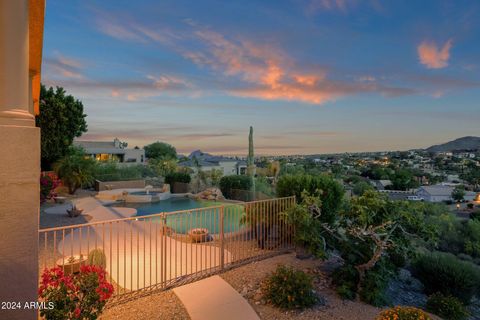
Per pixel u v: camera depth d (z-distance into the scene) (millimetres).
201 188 22078
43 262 5852
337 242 6121
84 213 11633
